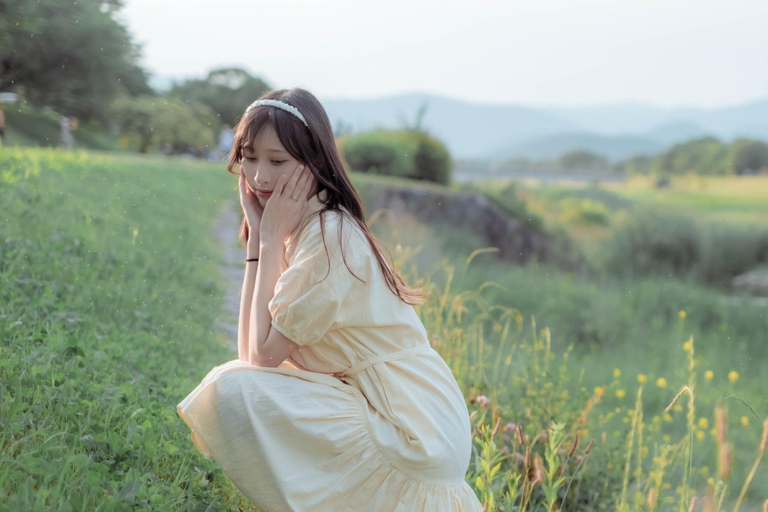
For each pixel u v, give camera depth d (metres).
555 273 13.91
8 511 1.77
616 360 7.96
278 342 2.15
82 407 2.60
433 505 2.11
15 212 5.82
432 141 19.64
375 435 2.12
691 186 26.95
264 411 2.09
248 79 35.31
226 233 10.92
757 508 4.33
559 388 4.30
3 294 3.60
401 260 4.83
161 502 2.12
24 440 2.19
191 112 20.00
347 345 2.22
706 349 8.39
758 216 17.86
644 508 3.04
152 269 6.40
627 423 4.84
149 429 2.47
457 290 5.75
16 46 14.30
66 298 4.29
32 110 15.94
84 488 2.05
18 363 2.71
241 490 2.16
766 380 7.29
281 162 2.26
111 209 8.30
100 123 18.12
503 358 6.08
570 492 3.51
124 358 3.59
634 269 14.91
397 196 15.70
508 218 17.06
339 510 2.10
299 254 2.19
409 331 2.27
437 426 2.15
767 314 10.38
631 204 20.81
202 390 2.17
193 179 15.60
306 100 2.30
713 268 15.09
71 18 15.29
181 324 5.20
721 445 1.78
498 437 3.68
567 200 19.19
